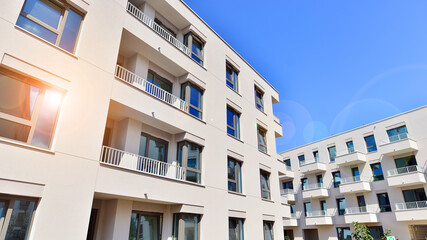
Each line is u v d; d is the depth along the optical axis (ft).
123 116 29.86
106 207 27.30
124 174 24.94
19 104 19.66
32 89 20.62
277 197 49.52
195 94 38.40
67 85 22.38
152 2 36.91
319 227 87.20
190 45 40.11
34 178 18.74
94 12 26.37
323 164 92.38
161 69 36.99
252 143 46.96
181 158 33.55
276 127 58.08
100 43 26.09
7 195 17.71
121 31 28.71
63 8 24.27
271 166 50.93
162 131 34.24
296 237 94.27
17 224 17.66
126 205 27.17
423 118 71.56
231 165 41.14
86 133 22.75
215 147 37.93
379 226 72.43
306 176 98.32
